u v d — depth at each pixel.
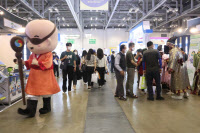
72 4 12.62
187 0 15.36
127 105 3.81
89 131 2.50
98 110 3.46
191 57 5.73
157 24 23.02
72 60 5.20
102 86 6.36
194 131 2.50
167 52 4.82
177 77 4.32
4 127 2.66
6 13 4.71
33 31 2.90
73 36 22.31
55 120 2.93
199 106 3.70
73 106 3.75
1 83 3.78
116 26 27.58
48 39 2.97
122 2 15.84
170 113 3.27
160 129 2.56
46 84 3.05
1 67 3.83
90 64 5.79
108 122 2.83
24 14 18.17
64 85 5.13
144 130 2.53
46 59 3.03
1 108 3.61
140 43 13.70
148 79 4.25
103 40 27.36
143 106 3.73
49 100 3.33
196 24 5.92
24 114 3.03
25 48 8.39
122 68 4.32
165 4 14.95
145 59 4.25
